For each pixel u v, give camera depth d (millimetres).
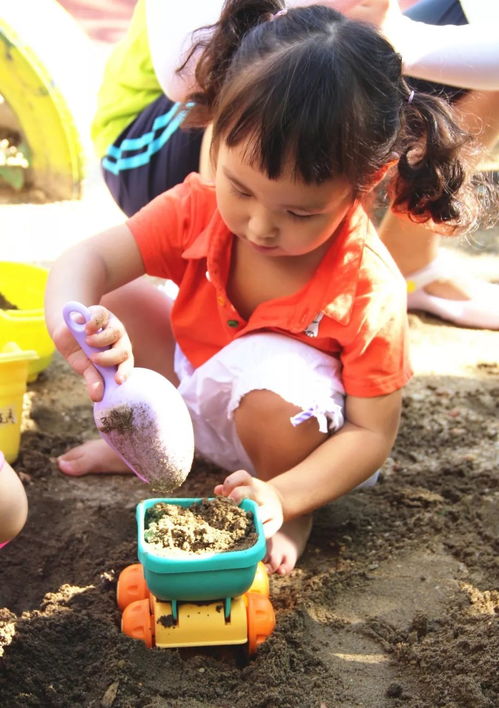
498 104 1842
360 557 1434
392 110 1294
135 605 1271
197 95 1407
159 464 1222
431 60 1621
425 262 2072
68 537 1444
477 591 1353
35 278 1829
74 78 2691
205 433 1526
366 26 1302
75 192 2770
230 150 1231
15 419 1572
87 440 1684
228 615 1237
